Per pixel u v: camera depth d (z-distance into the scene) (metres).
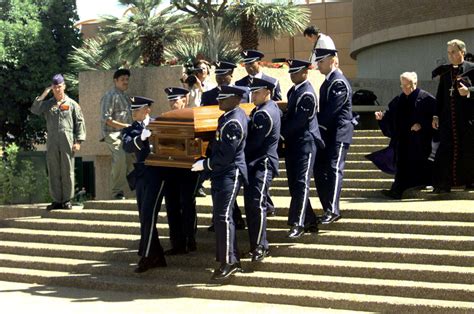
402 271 8.86
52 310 8.99
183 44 20.06
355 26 26.97
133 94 14.60
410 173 11.34
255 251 9.56
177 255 10.25
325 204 10.01
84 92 15.23
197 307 8.91
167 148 9.73
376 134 13.88
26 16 24.73
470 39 22.08
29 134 24.95
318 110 10.10
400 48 24.28
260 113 9.51
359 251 9.38
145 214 10.00
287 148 9.86
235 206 10.41
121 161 13.27
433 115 11.25
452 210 9.81
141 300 9.37
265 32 21.14
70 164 12.80
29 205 14.25
